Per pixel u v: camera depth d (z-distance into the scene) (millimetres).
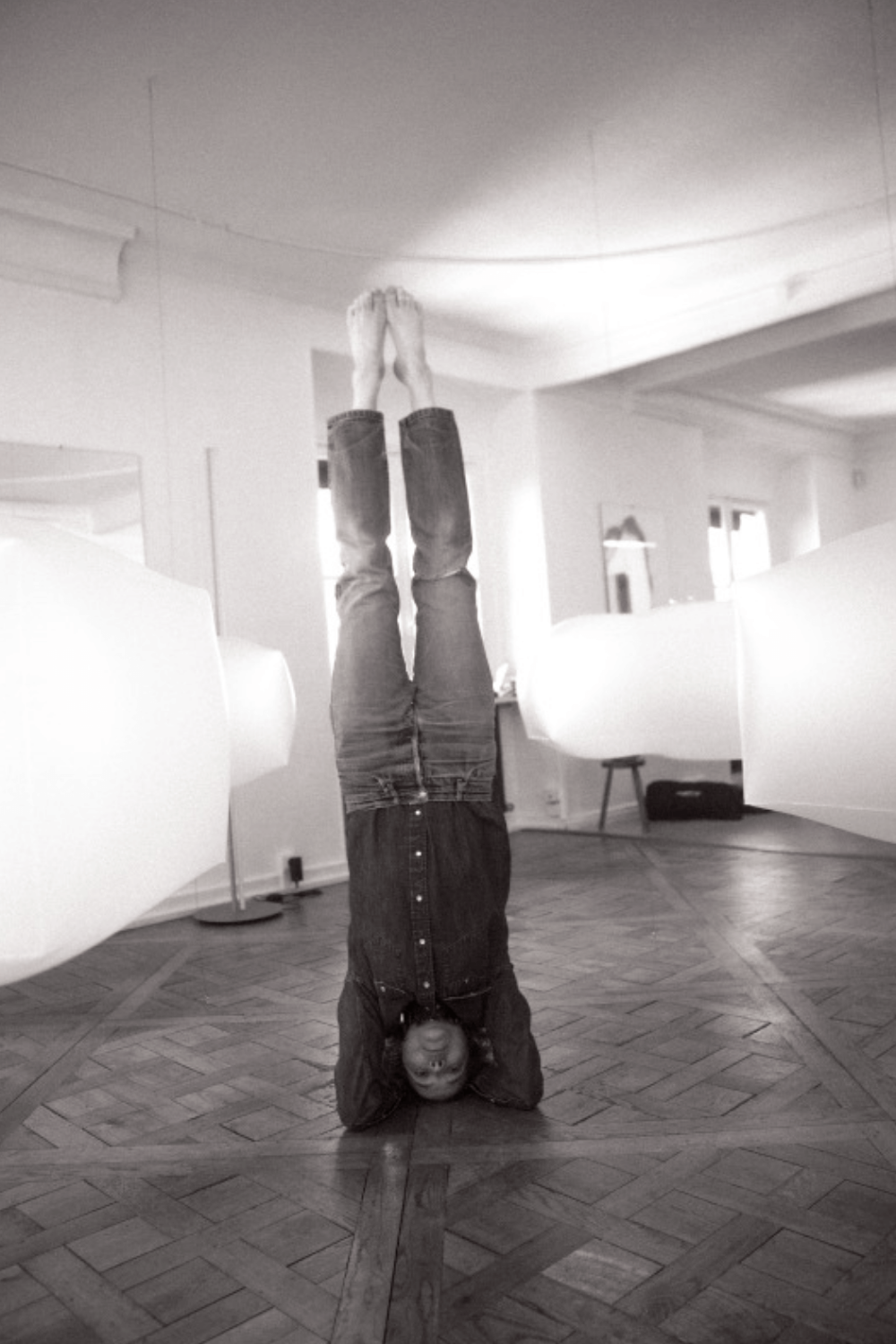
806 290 5789
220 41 3459
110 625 1056
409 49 3576
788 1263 1627
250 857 5301
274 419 5504
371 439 2107
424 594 2186
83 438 4801
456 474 2143
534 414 7031
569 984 3342
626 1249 1695
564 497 7168
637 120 4145
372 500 2119
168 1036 3057
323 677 5594
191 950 4215
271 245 5066
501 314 6227
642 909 4426
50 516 4684
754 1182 1910
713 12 3482
